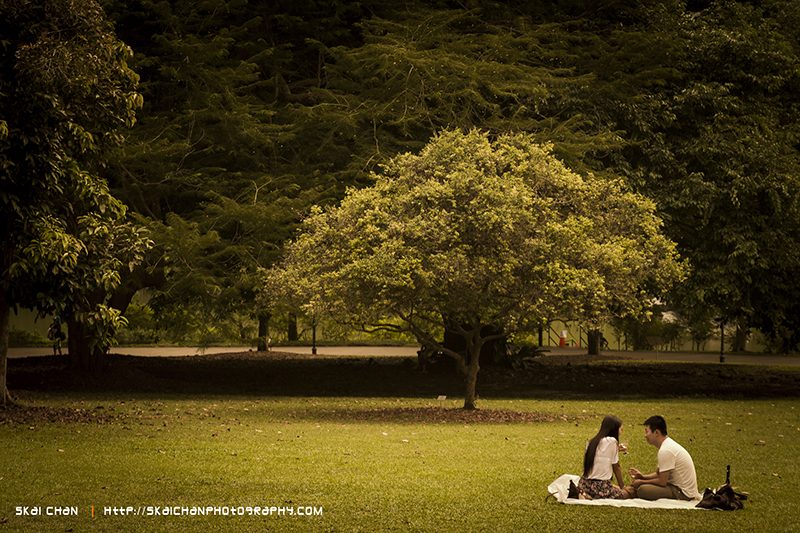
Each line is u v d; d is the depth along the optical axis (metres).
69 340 21.33
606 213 14.88
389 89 19.69
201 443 10.30
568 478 7.43
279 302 14.68
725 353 42.38
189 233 16.25
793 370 29.11
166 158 18.03
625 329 44.16
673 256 15.52
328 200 18.67
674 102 21.08
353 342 44.62
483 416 14.27
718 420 14.22
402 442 10.66
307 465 8.68
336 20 21.47
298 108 19.64
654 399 18.72
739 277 20.53
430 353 24.45
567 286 12.17
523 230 12.62
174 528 5.95
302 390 20.14
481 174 12.73
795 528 6.12
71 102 11.84
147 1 18.16
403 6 21.62
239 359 30.55
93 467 8.38
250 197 17.89
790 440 11.44
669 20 21.62
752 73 21.41
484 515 6.45
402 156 14.24
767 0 24.27
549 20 22.67
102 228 11.84
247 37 21.55
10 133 10.88
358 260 12.09
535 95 18.97
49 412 13.62
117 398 17.23
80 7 11.62
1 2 10.96
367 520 6.25
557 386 21.86
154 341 42.25
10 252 11.71
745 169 20.02
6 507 6.54
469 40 19.83
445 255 11.87
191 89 18.55
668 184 20.39
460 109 20.06
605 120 20.42
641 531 6.00
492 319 14.82
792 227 20.52
